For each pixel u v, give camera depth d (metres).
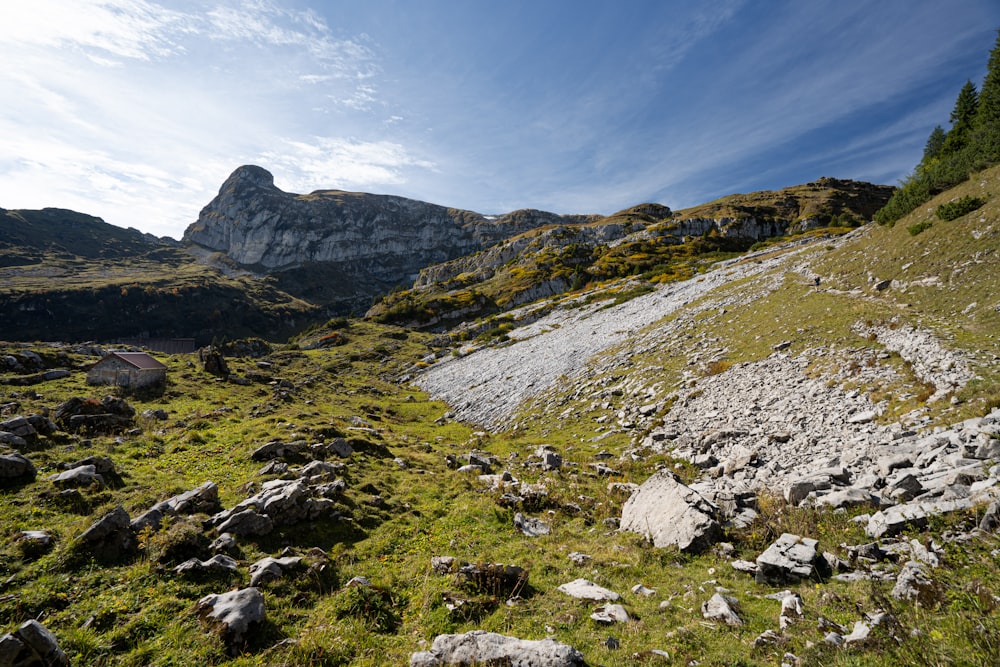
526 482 23.33
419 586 12.23
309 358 101.06
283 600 11.18
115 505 16.25
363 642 9.83
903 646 7.48
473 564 12.80
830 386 24.53
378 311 186.12
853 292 35.66
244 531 14.34
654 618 10.54
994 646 6.79
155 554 12.48
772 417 24.19
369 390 69.44
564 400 42.25
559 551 15.02
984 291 24.56
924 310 26.95
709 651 8.94
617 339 55.25
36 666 8.02
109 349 71.62
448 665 8.48
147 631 9.76
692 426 27.45
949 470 13.45
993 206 29.38
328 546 14.64
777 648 8.67
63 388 41.84
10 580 10.95
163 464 22.16
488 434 41.59
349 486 20.14
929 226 34.50
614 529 17.30
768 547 13.27
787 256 65.44
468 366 78.00
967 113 68.38
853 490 14.64
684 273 98.44
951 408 17.38
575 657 8.25
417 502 19.62
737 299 49.72
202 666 8.87
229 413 38.50
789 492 16.11
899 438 17.39
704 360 36.84
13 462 17.27
